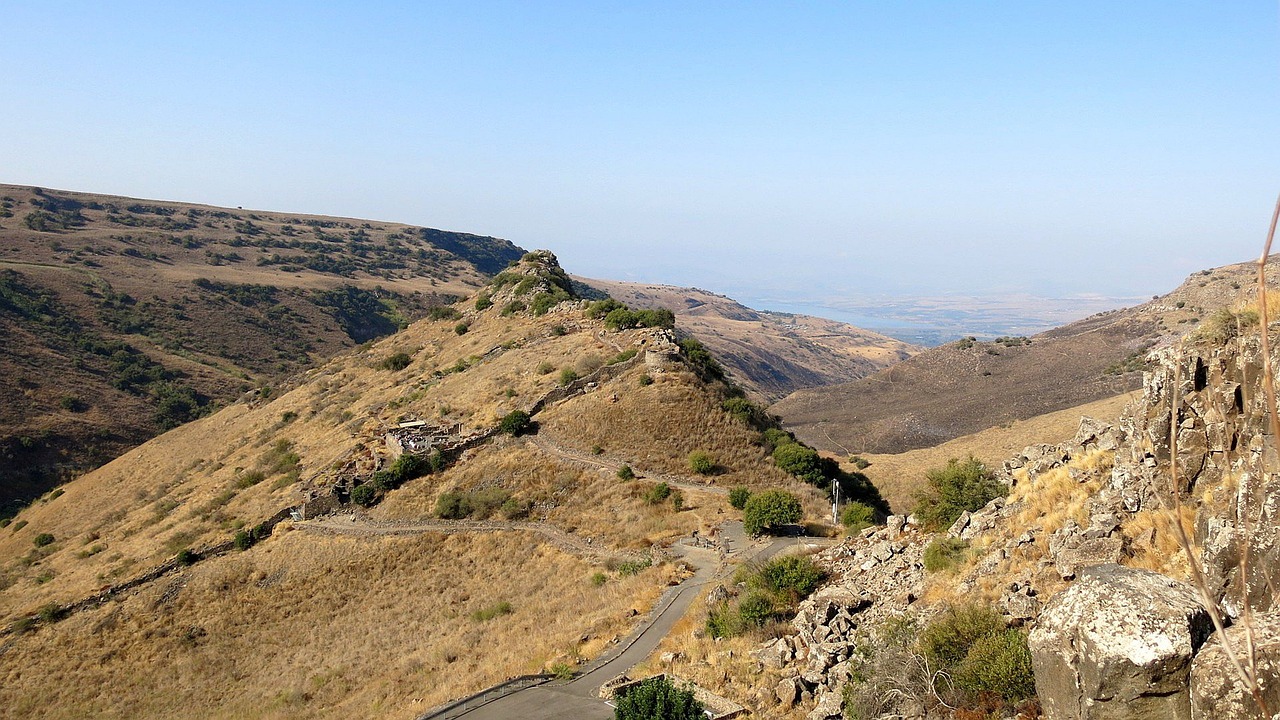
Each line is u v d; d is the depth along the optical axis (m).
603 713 23.86
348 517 56.84
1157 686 8.11
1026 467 23.30
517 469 58.78
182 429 112.69
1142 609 8.47
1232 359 13.90
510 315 109.00
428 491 57.97
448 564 49.75
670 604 33.38
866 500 60.78
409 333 123.38
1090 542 15.91
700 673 22.95
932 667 15.68
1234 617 8.88
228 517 61.50
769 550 42.19
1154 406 16.20
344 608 47.22
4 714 41.12
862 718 16.17
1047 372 143.25
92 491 95.88
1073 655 8.87
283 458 75.31
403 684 34.25
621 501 53.53
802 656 21.53
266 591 49.88
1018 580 16.83
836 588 23.98
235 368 168.62
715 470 58.34
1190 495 14.47
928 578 20.67
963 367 162.88
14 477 112.25
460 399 78.00
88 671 44.25
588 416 64.75
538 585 44.50
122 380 145.62
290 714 35.00
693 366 74.06
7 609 55.28
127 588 52.12
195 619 48.06
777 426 74.69
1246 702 6.80
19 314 154.75
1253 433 13.23
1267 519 9.13
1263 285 3.67
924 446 120.38
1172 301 150.38
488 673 30.78
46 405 129.62
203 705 39.62
